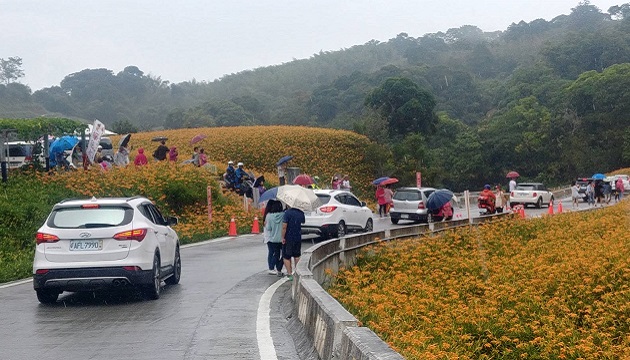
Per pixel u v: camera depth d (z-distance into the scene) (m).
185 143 66.25
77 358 8.45
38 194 25.83
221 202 33.69
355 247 20.33
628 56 143.38
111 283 12.25
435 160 88.94
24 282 16.11
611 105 101.25
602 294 16.25
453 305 14.31
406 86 89.06
